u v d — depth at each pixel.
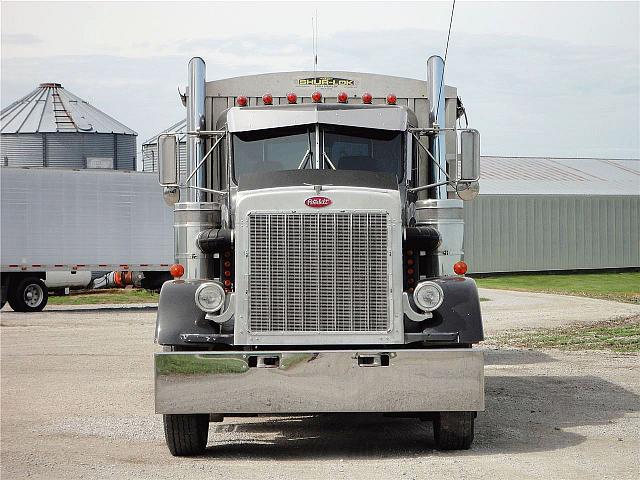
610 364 14.80
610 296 34.94
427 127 10.80
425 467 7.80
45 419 10.60
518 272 52.94
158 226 32.44
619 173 62.16
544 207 53.75
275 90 10.78
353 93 10.83
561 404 11.13
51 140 49.84
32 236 31.02
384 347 8.21
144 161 34.38
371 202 8.14
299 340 8.07
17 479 7.65
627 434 9.32
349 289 8.09
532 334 20.05
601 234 55.69
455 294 8.41
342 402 7.93
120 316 28.02
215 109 10.79
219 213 9.59
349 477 7.45
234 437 9.62
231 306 8.16
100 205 31.73
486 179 55.31
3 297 31.11
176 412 7.96
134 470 7.92
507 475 7.46
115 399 12.02
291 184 8.42
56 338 20.59
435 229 9.28
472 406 7.95
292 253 8.09
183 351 8.20
